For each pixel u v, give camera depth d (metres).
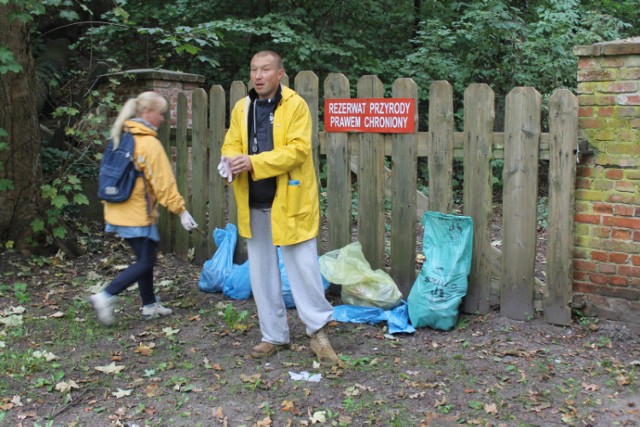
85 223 6.96
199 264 6.10
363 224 5.05
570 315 4.37
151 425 3.24
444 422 3.22
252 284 4.03
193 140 5.93
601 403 3.39
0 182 5.77
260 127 3.81
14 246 6.03
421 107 9.69
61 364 3.94
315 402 3.46
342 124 5.02
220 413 3.32
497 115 9.36
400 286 4.96
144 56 10.08
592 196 4.29
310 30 9.74
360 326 4.58
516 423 3.21
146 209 4.45
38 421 3.28
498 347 4.13
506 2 10.09
